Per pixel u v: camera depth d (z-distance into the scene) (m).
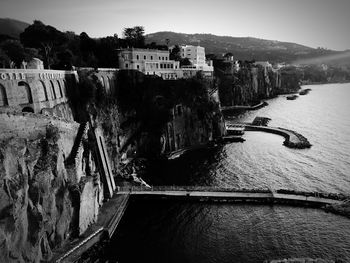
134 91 108.81
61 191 49.91
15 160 40.09
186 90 117.44
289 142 116.50
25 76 58.50
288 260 47.56
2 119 41.41
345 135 131.38
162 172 90.00
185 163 98.25
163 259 50.81
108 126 89.06
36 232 42.28
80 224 53.59
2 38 104.12
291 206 67.19
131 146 102.38
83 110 81.56
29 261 40.84
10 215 36.53
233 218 63.19
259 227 59.75
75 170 55.00
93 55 113.88
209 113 123.31
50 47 98.94
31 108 60.19
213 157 104.12
